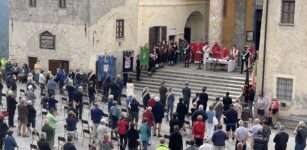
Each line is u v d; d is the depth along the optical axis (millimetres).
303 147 39250
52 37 59531
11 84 50344
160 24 63938
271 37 49281
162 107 43812
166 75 59281
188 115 46781
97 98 54719
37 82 57625
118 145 40906
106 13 58500
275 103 47531
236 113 43281
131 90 50094
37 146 37812
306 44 48031
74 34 58469
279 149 38375
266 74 49781
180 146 36719
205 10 69250
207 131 41875
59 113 49500
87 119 48000
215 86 56719
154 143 42656
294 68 48594
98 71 57844
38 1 59719
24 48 61062
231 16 67250
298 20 48094
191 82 57781
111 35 59156
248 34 66812
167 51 61594
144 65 60031
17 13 60906
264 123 41094
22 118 42750
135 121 44438
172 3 64875
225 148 41812
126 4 60062
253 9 66375
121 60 60156
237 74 58562
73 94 49281
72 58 58938
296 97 48688
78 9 57969
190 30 69875
